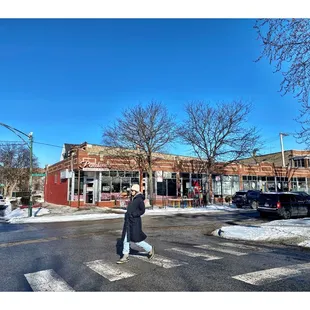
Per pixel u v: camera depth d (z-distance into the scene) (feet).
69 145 130.11
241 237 34.55
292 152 161.79
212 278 17.62
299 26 26.03
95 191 92.12
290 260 22.86
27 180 175.32
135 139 85.92
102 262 21.91
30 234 39.04
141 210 22.30
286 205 58.44
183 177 105.70
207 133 95.66
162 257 23.57
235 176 120.67
